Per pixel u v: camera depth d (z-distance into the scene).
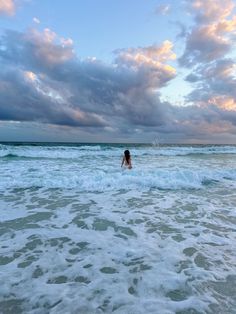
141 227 5.40
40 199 7.46
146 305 2.90
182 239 4.79
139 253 4.19
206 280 3.41
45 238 4.78
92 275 3.53
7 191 8.34
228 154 32.03
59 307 2.86
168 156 26.30
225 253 4.23
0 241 4.62
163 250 4.31
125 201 7.41
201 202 7.39
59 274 3.55
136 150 31.20
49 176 10.80
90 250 4.30
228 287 3.27
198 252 4.24
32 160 18.72
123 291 3.16
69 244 4.54
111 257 4.06
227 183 10.32
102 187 9.06
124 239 4.77
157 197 7.93
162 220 5.84
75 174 11.48
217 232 5.16
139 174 10.84
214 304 2.93
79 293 3.12
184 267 3.75
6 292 3.12
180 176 10.63
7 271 3.61
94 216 6.06
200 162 18.80
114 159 20.80
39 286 3.26
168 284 3.31
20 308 2.84
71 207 6.73
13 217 5.89
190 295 3.09
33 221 5.66
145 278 3.45
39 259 3.98
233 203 7.32
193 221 5.80
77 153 24.98
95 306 2.88
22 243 4.55
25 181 9.57
